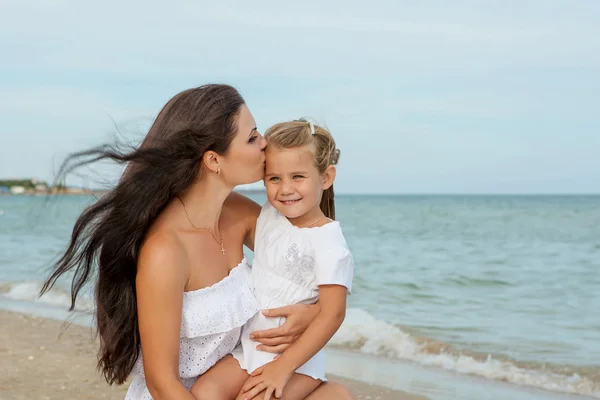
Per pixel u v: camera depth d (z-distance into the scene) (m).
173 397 2.36
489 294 10.62
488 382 5.70
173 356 2.40
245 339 2.71
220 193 2.64
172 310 2.39
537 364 6.24
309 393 2.74
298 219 2.89
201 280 2.54
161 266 2.38
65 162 2.54
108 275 2.49
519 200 96.50
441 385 5.57
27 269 14.18
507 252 17.89
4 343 6.82
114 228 2.43
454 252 18.09
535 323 8.14
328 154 2.83
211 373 2.61
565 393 5.40
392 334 7.41
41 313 8.75
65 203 48.06
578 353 6.61
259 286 2.79
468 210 51.41
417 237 23.77
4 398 4.98
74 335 7.27
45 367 5.89
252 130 2.67
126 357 2.58
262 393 2.56
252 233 3.01
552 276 12.79
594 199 101.12
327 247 2.76
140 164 2.44
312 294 2.80
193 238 2.55
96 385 5.36
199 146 2.50
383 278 12.52
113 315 2.53
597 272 13.30
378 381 5.68
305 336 2.68
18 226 29.44
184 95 2.58
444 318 8.45
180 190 2.54
